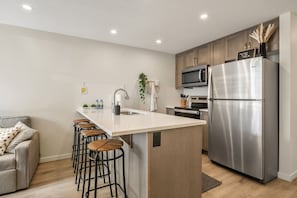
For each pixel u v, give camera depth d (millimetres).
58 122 3094
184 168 1616
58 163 2918
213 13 2273
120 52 3672
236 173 2516
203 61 3600
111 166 2314
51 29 2883
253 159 2254
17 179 2018
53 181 2281
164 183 1504
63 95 3133
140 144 1570
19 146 2055
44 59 2969
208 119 2910
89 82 3355
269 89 2248
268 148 2240
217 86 2734
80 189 2084
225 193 1994
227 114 2576
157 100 4160
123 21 2545
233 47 2969
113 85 3604
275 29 2395
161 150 1486
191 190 1661
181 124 1561
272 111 2293
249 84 2285
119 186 1931
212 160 2861
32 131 2334
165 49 3998
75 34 3100
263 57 2236
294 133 2350
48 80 3008
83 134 2113
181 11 2229
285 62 2297
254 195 1956
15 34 2760
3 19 2520
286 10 2201
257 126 2205
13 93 2762
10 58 2736
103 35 3143
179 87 4355
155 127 1426
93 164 2615
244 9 2166
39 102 2945
